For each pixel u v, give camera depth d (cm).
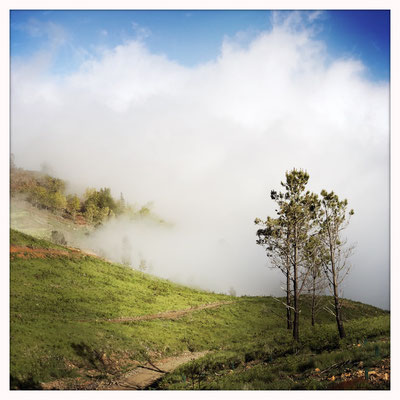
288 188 2747
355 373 1259
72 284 4753
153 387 2002
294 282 2550
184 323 4391
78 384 2017
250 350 2539
